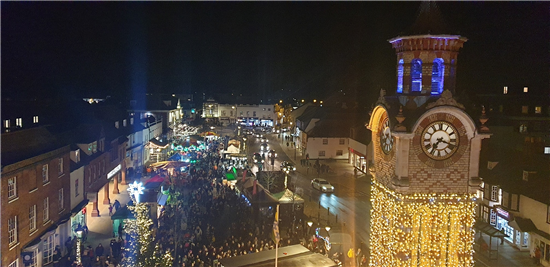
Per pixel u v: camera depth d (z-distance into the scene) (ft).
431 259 65.77
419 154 64.95
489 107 230.89
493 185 132.98
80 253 102.83
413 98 66.59
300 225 127.44
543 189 114.21
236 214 134.31
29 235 93.86
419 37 66.13
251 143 351.05
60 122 154.40
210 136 311.27
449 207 65.72
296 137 322.96
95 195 135.54
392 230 67.31
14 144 94.12
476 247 121.29
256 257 85.81
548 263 107.24
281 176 151.74
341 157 266.98
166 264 87.45
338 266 85.35
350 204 161.68
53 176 107.55
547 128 211.00
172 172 190.90
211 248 104.78
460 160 65.36
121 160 187.01
